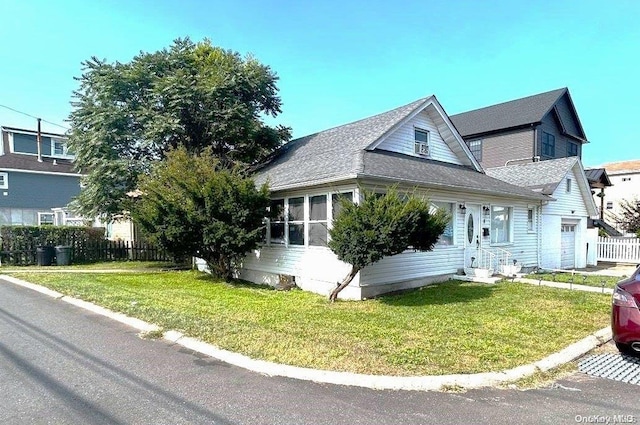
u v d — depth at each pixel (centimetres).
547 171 1770
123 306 751
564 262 1789
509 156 2755
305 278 1087
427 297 941
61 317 691
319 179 976
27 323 649
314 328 629
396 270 1043
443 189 1107
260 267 1254
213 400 369
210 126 1634
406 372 441
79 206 1588
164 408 352
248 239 1080
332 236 870
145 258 1875
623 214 2844
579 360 502
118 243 1861
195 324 624
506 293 980
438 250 1177
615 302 508
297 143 1611
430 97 1345
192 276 1338
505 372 446
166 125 1436
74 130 1541
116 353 501
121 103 1539
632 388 416
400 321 688
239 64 1703
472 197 1286
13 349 514
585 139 3153
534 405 371
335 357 486
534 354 512
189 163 1199
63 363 464
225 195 1089
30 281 1099
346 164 1015
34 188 2831
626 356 516
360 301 903
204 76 1600
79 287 984
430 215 880
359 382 415
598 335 604
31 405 356
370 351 512
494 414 350
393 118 1305
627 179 3572
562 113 2945
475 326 655
